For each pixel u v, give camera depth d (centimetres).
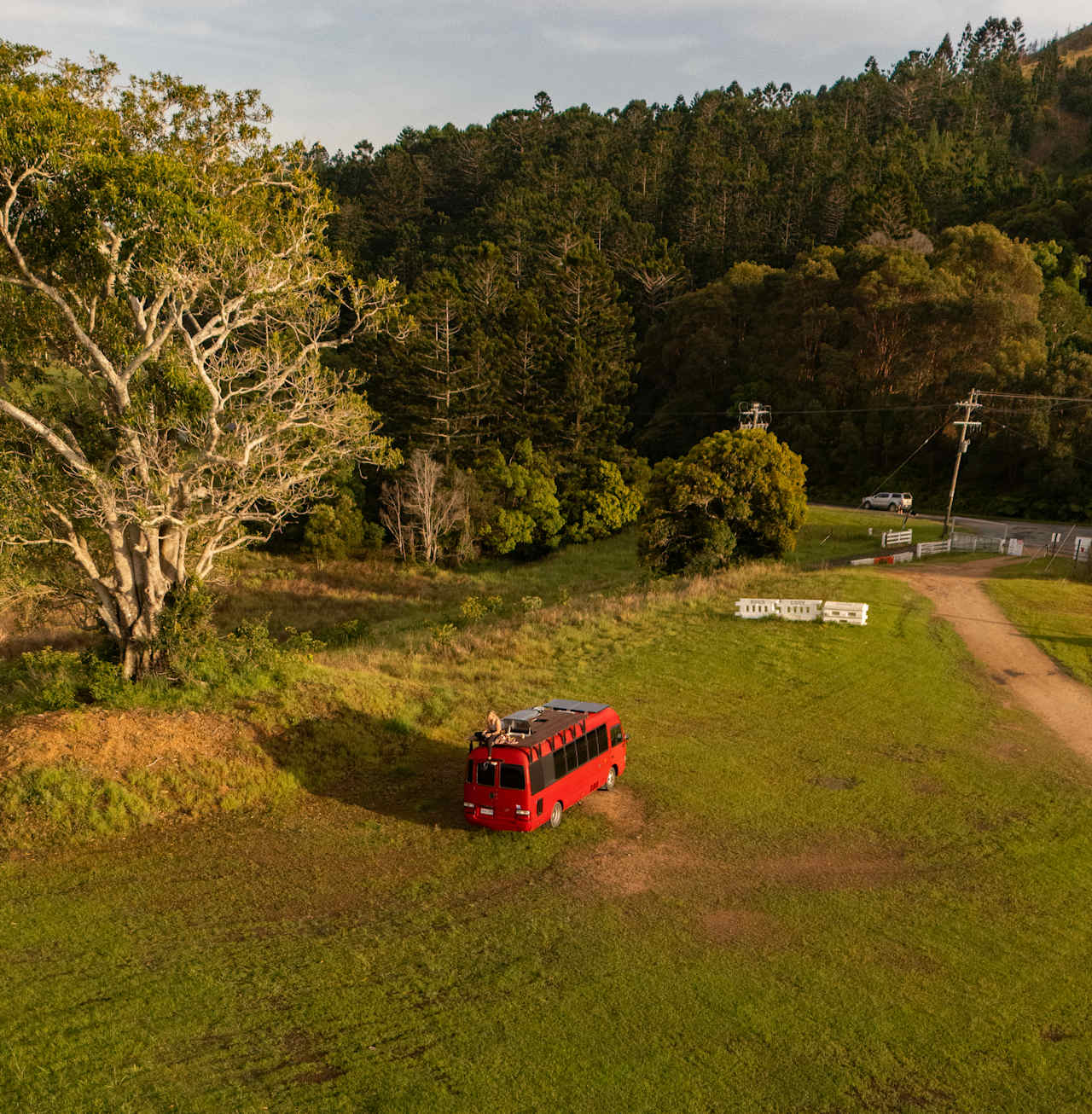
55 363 2073
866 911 1423
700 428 10250
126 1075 998
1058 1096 1008
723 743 2197
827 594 3881
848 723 2355
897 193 10619
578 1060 1041
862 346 8981
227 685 2092
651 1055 1055
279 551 6512
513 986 1187
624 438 10800
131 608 2062
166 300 2123
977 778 2017
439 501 6394
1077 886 1525
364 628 3878
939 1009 1166
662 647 3036
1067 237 11300
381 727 2156
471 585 5772
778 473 4781
